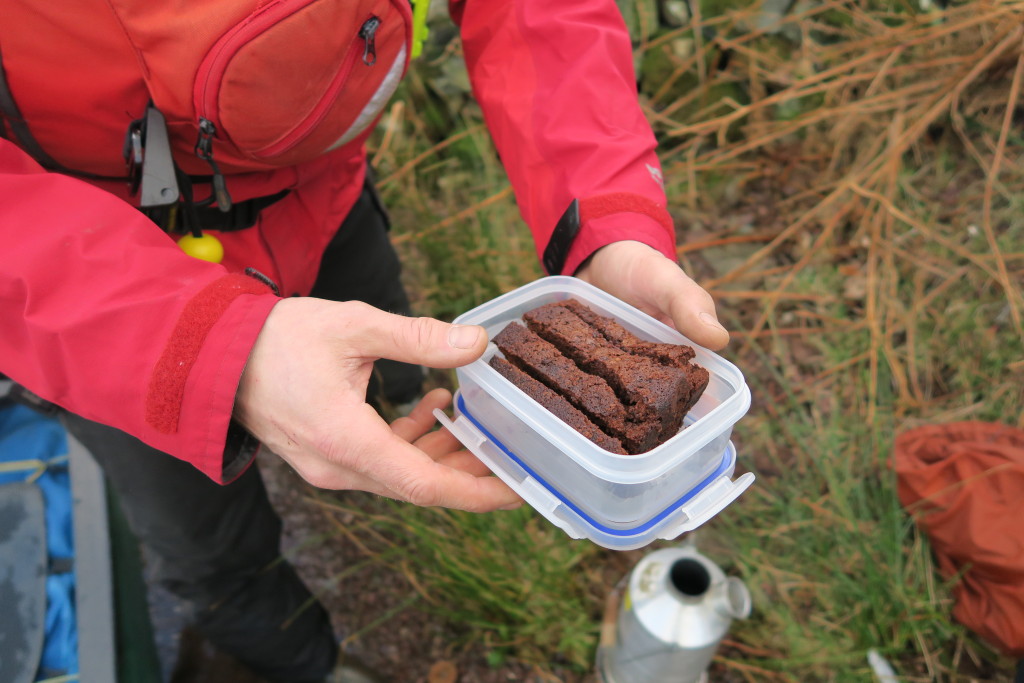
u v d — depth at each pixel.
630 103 1.36
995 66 2.54
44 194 0.98
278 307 0.98
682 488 1.08
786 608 1.97
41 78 1.07
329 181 1.58
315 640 1.98
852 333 2.46
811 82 2.74
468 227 2.67
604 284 1.31
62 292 0.95
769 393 2.41
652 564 1.77
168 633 2.21
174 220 1.31
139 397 0.96
